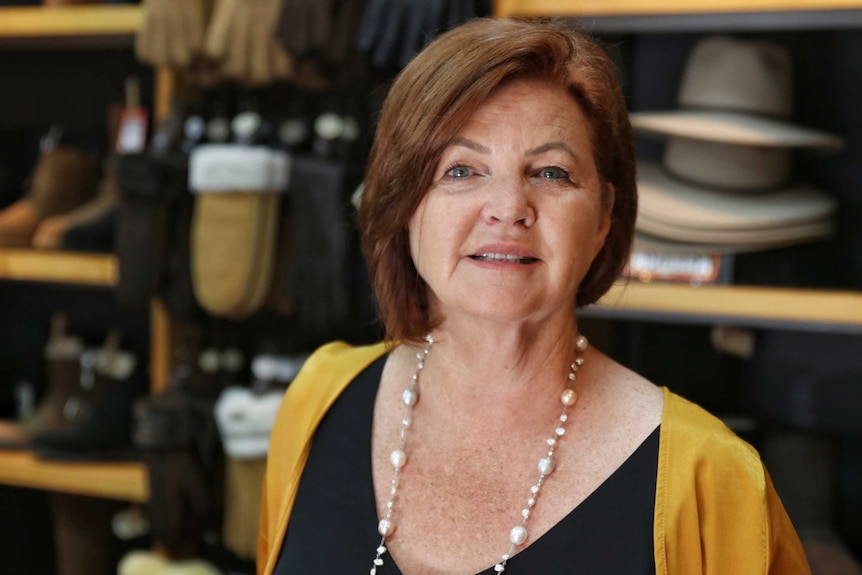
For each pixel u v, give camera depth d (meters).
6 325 2.70
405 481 0.92
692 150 1.81
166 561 2.15
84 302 2.63
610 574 0.83
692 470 0.84
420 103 0.85
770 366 1.90
